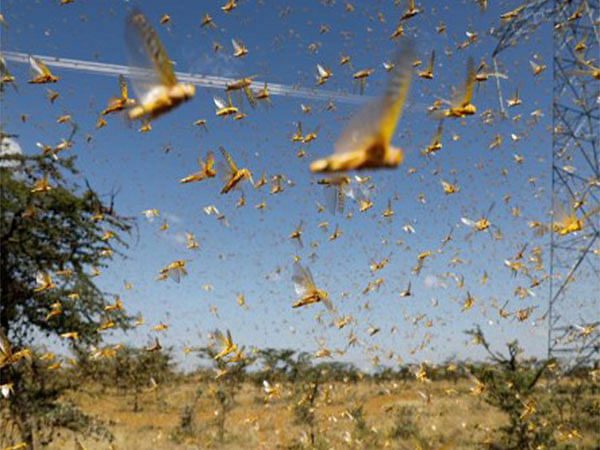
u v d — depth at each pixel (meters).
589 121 20.62
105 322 13.61
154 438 22.34
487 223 7.23
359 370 36.00
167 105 1.11
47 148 10.43
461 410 24.11
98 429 15.78
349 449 18.06
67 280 14.47
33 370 14.57
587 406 18.89
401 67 0.90
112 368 22.72
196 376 39.12
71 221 14.73
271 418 24.98
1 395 13.78
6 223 14.19
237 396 31.62
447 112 1.72
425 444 16.89
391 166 0.90
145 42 1.13
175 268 5.64
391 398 28.69
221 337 3.54
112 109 1.65
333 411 24.92
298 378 28.56
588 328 20.52
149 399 34.03
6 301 13.92
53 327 14.19
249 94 3.55
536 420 15.84
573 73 3.03
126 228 15.74
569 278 21.20
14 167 14.52
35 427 14.83
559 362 21.80
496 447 16.19
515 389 16.23
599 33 17.50
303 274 1.97
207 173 2.21
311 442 18.64
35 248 14.34
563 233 2.41
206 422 25.81
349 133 0.91
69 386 15.59
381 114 0.90
